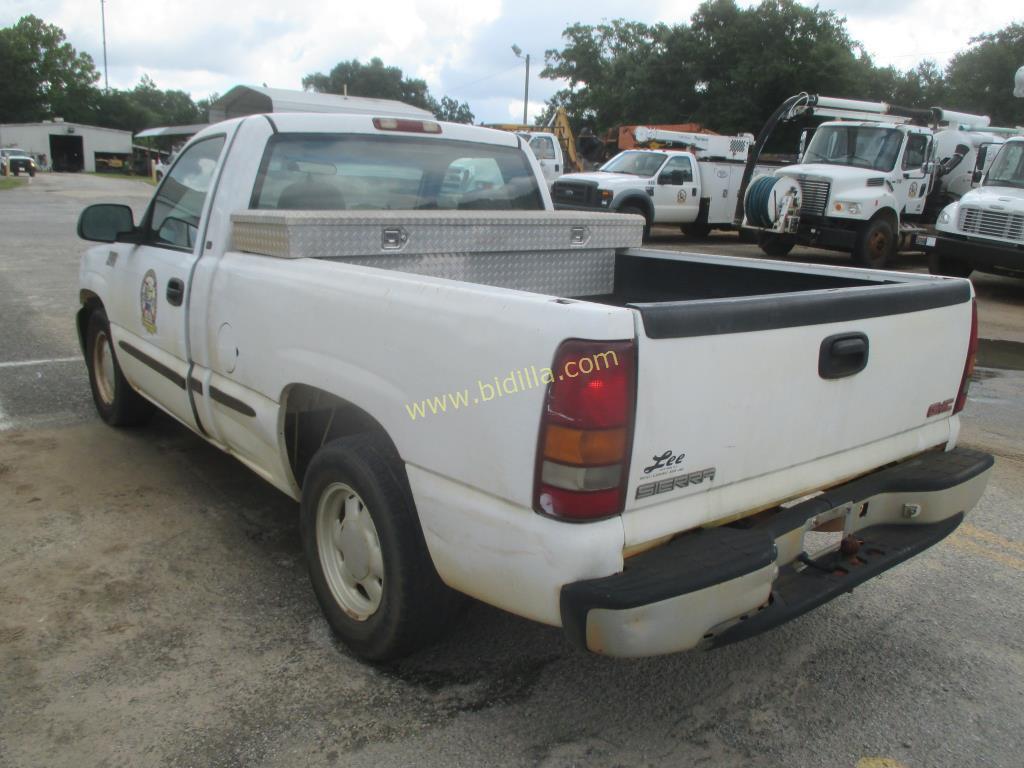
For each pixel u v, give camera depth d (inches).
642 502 87.0
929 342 116.9
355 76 4247.0
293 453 130.3
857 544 109.9
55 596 131.0
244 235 137.3
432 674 114.1
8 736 99.4
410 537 103.9
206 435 154.6
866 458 112.6
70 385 250.4
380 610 109.1
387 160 160.7
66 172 2787.9
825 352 100.7
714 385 89.7
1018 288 555.8
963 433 230.2
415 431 98.5
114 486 174.7
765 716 107.6
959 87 1822.1
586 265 170.4
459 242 146.8
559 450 82.9
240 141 145.5
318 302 113.0
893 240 619.8
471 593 96.3
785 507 105.7
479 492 91.8
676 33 1696.6
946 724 106.9
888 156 615.5
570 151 1102.4
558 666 116.8
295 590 135.3
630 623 82.3
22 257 537.6
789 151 1578.5
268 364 124.7
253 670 113.8
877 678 116.5
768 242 650.8
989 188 523.2
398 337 99.8
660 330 83.9
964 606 137.1
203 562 143.6
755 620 93.2
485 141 176.1
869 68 1724.9
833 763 99.3
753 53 1589.6
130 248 179.3
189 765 95.7
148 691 108.6
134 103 4084.6
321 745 99.3
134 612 127.3
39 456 190.7
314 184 152.4
